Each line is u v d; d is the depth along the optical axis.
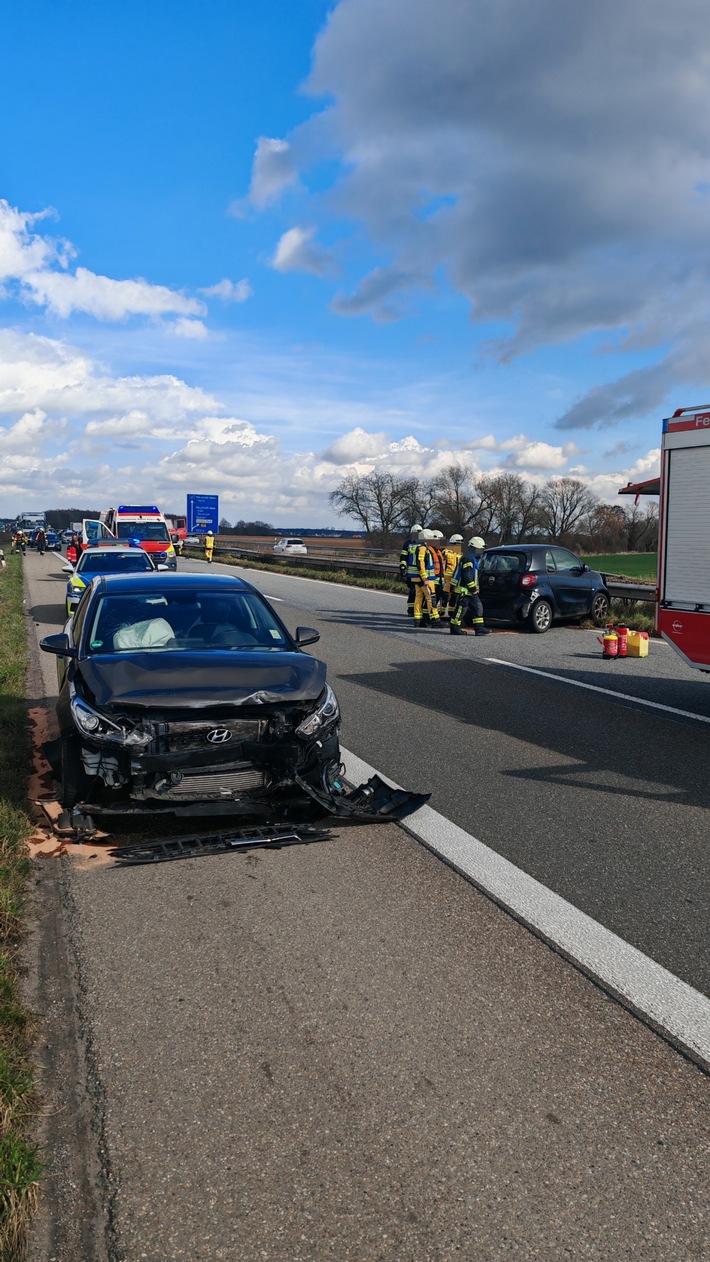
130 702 4.84
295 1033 3.10
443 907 4.18
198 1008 3.26
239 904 4.19
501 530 88.62
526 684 10.27
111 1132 2.59
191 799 4.89
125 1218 2.27
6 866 4.43
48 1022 3.16
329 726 5.25
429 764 6.75
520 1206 2.32
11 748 6.54
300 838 5.07
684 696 9.60
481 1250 2.17
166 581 6.73
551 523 86.25
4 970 3.40
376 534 92.81
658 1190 2.38
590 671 11.27
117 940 3.81
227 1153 2.51
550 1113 2.69
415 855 4.86
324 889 4.37
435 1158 2.49
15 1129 2.53
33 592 23.61
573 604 16.06
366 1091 2.79
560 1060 2.96
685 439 8.16
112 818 5.34
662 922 4.04
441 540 17.55
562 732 7.83
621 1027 3.17
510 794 6.00
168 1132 2.59
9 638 13.20
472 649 13.22
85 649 5.79
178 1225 2.25
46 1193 2.36
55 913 4.08
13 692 8.99
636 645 12.52
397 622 16.95
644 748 7.28
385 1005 3.29
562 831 5.27
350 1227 2.24
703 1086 2.84
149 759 4.81
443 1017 3.21
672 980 3.51
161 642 5.89
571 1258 2.15
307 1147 2.53
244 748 4.93
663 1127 2.64
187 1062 2.93
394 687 10.03
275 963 3.61
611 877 4.57
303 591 24.22
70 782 5.05
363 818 5.34
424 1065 2.93
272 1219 2.27
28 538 62.97
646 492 10.00
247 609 6.41
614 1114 2.69
